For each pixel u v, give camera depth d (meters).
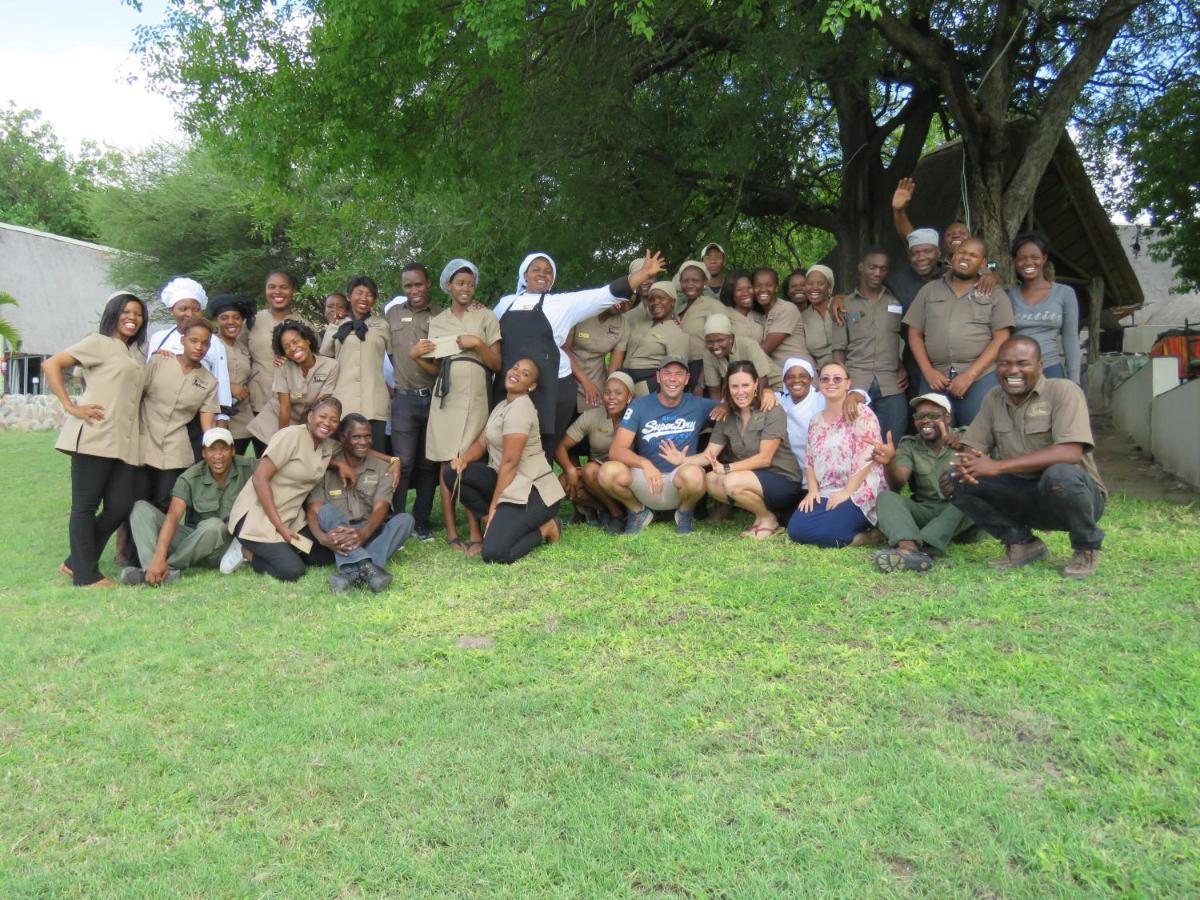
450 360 7.04
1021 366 5.39
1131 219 18.67
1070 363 6.76
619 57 11.48
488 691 4.21
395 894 2.77
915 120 13.20
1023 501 5.52
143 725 3.96
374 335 7.43
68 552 7.61
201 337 6.64
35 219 42.88
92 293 33.78
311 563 6.55
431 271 15.22
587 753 3.55
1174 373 11.52
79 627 5.37
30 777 3.54
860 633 4.68
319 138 10.98
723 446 7.22
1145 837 2.85
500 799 3.28
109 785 3.48
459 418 6.99
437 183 12.49
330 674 4.50
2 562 7.28
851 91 13.22
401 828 3.11
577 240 12.83
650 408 7.32
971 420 6.81
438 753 3.61
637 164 12.95
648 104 12.73
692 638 4.73
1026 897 2.61
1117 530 6.57
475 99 11.62
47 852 3.05
